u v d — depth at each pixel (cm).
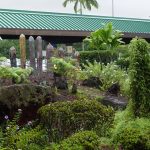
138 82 577
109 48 1576
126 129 520
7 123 612
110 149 523
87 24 2109
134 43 586
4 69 807
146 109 580
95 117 560
